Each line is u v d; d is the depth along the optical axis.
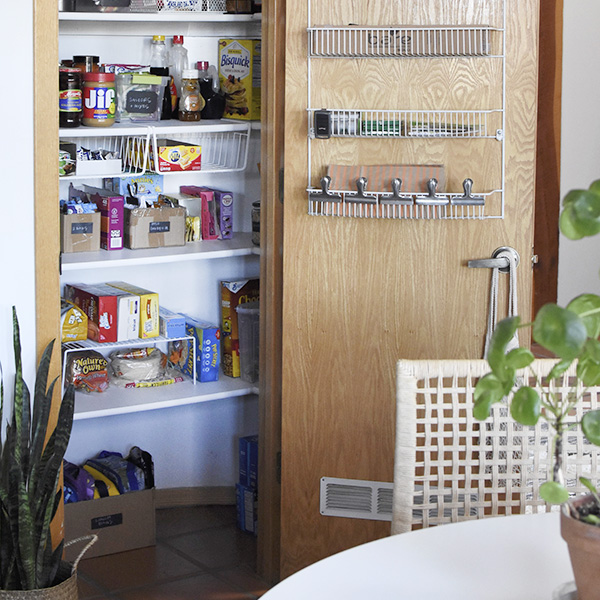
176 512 3.57
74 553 3.11
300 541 2.88
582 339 0.85
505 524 1.40
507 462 1.67
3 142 2.33
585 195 0.89
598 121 3.81
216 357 3.42
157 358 3.40
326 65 2.65
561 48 3.53
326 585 1.20
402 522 1.65
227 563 3.13
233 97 3.38
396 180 2.57
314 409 2.82
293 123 2.69
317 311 2.77
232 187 3.59
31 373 2.46
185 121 3.30
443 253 2.71
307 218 2.73
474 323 2.74
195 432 3.62
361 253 2.73
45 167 2.38
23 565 2.21
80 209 3.14
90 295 3.22
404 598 1.17
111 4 3.08
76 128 3.01
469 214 2.65
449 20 2.61
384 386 2.79
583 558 0.98
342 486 2.85
